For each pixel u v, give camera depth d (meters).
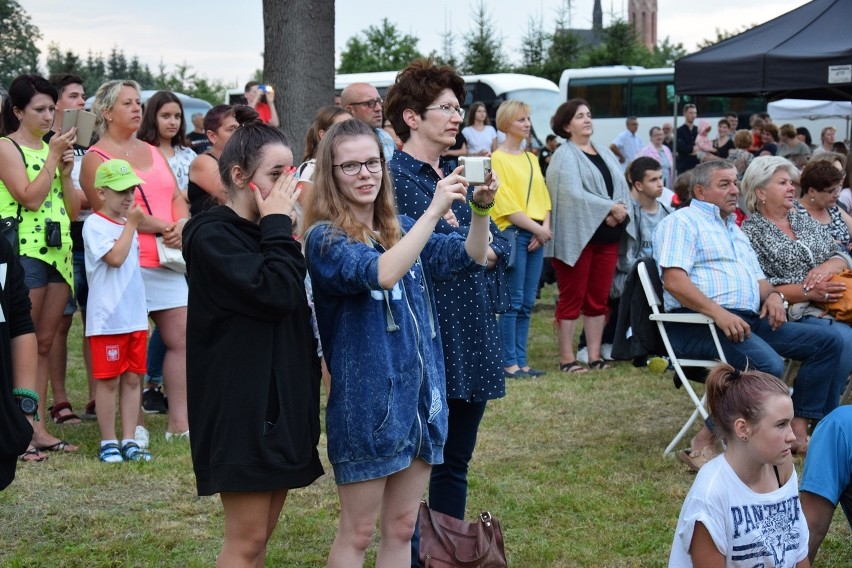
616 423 6.08
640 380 7.25
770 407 2.80
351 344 2.81
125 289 5.16
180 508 4.50
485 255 3.05
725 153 19.58
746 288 5.30
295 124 8.93
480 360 3.45
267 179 2.77
